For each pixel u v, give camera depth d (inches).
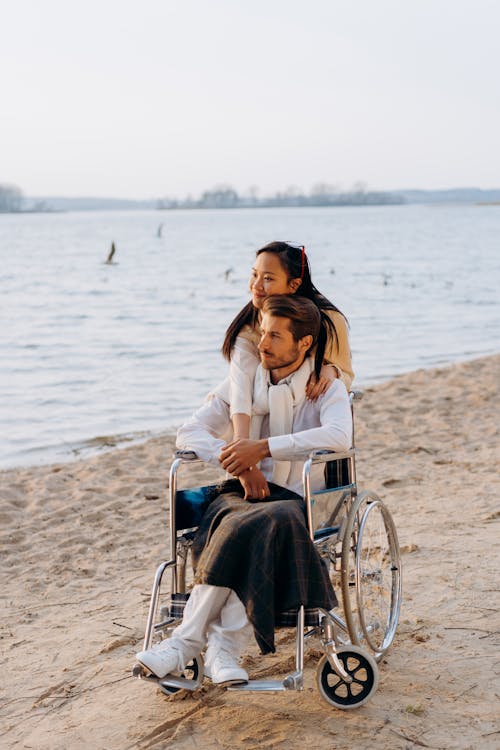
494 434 366.3
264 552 132.5
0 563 234.7
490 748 131.8
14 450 379.9
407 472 309.6
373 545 198.5
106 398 490.6
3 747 142.4
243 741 136.6
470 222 5698.8
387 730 137.6
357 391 167.2
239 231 4330.7
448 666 159.2
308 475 139.3
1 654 179.6
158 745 137.3
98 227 5728.3
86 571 226.8
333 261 1903.3
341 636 162.9
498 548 219.6
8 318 880.3
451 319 866.1
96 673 167.3
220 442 153.3
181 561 155.6
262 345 153.5
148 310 948.6
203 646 142.2
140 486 303.9
